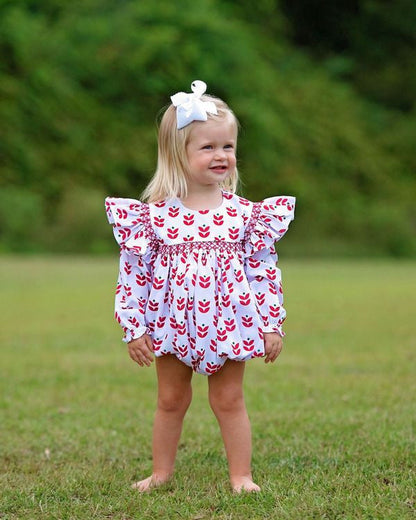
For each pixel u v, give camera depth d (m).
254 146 36.22
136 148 34.41
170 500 3.79
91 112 34.44
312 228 35.19
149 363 4.04
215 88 36.69
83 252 29.73
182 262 4.00
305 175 37.34
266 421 5.53
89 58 35.41
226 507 3.66
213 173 4.08
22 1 36.31
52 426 5.45
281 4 44.84
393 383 6.90
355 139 39.88
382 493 3.73
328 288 17.06
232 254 4.03
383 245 34.91
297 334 10.15
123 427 5.43
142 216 4.09
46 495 3.90
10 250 28.83
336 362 8.06
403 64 44.22
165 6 37.62
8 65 33.66
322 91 41.22
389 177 40.00
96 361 8.11
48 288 15.73
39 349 8.83
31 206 29.91
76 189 31.42
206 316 3.94
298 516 3.46
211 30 37.62
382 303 13.98
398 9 44.44
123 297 4.07
